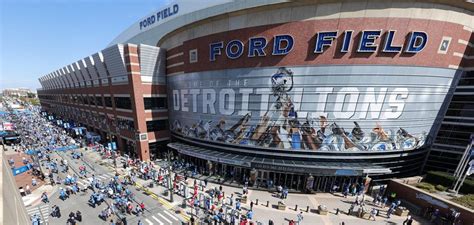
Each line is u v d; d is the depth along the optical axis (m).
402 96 28.19
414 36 25.55
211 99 34.50
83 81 58.50
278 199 28.91
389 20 25.05
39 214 24.72
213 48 32.34
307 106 28.78
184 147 38.25
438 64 27.91
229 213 23.88
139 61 39.53
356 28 25.44
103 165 40.00
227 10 31.11
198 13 39.69
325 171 29.22
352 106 28.12
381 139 29.72
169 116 44.97
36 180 33.66
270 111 30.25
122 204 25.94
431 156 35.03
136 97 39.66
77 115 71.19
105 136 56.03
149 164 39.97
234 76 31.34
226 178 34.12
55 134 60.31
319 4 25.58
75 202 27.38
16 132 56.88
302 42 27.03
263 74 29.42
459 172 28.80
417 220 25.22
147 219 24.09
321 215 25.47
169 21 48.81
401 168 32.50
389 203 28.94
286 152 30.91
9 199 7.21
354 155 30.08
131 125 42.84
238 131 32.78
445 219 23.73
